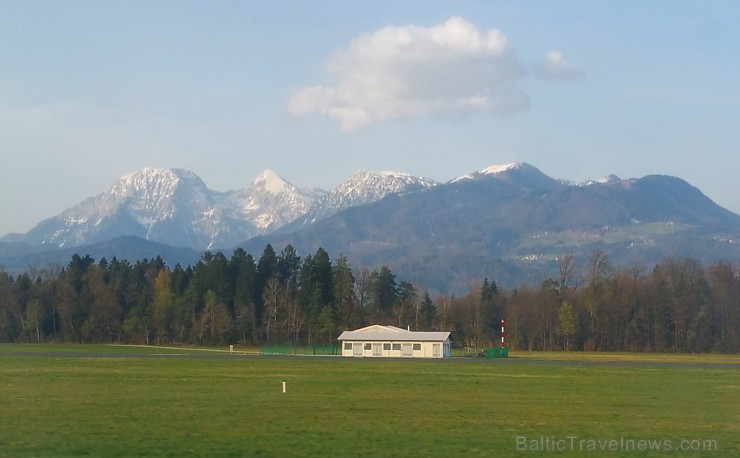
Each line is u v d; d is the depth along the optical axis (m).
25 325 194.62
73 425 43.84
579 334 183.38
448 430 43.50
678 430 44.69
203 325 180.38
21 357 113.06
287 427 43.84
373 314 192.62
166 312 187.25
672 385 71.38
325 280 193.75
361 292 198.12
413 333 133.12
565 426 45.53
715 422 48.12
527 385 70.31
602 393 63.75
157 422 45.19
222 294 192.50
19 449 36.84
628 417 49.75
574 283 197.62
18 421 45.31
